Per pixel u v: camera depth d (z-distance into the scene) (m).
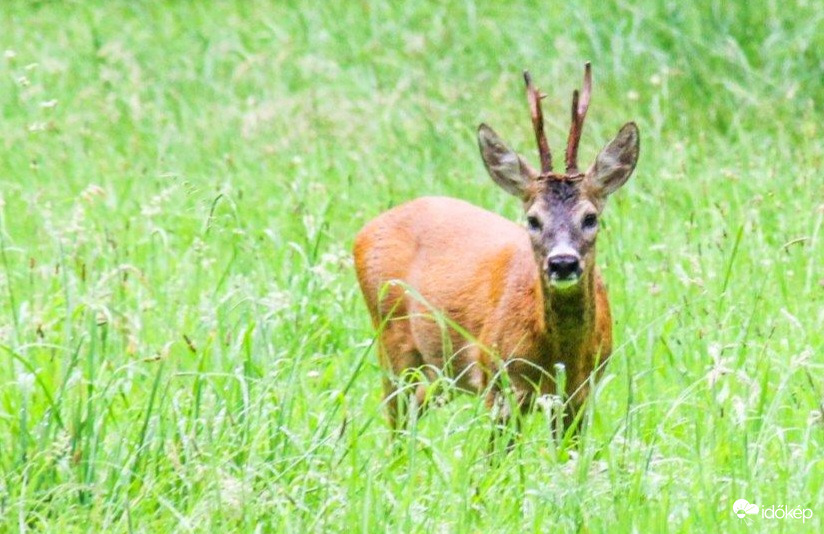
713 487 9.16
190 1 21.81
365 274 11.91
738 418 9.74
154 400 9.83
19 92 18.58
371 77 18.67
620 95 17.47
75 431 9.20
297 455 9.32
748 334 11.40
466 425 9.70
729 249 13.23
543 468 9.38
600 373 10.73
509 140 16.55
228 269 11.99
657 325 11.65
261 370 10.12
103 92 18.95
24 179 16.11
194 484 8.99
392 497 8.93
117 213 14.99
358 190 15.61
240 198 14.40
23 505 8.72
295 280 12.45
